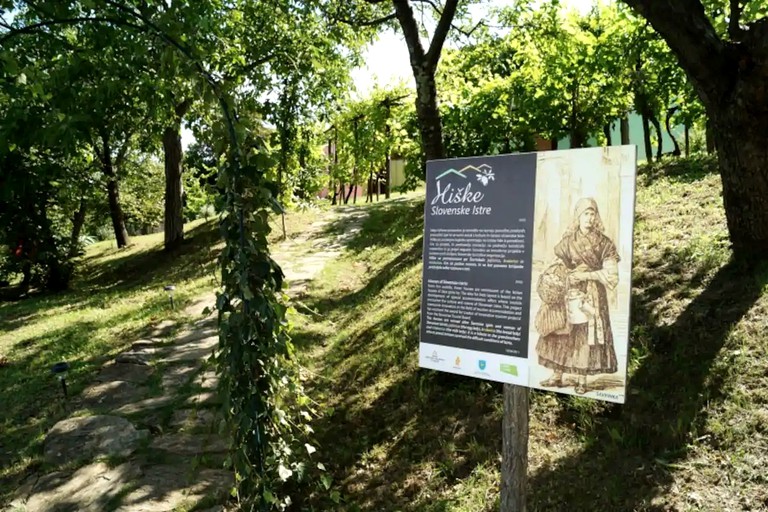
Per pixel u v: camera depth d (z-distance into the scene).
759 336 3.99
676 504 3.03
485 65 11.83
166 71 3.58
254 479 3.28
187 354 7.15
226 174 3.17
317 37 12.07
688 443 3.40
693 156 11.27
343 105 13.91
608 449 3.56
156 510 3.86
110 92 4.78
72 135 4.18
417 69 7.64
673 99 13.27
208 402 5.59
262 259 3.22
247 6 11.79
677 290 4.86
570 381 2.49
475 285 2.75
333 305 8.70
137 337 8.20
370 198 25.66
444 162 2.84
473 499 3.52
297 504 3.93
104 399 5.93
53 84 4.25
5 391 6.55
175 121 10.58
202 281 11.67
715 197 7.14
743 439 3.30
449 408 4.56
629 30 10.89
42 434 5.21
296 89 12.02
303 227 16.33
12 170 5.63
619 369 2.37
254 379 3.23
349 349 6.50
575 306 2.47
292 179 12.45
